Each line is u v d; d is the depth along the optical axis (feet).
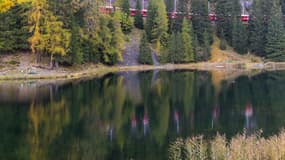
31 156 81.76
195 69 292.81
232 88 180.34
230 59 342.03
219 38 372.38
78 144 90.58
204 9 353.31
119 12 334.65
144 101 146.92
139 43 328.90
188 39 325.62
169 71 274.77
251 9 384.88
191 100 149.18
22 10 238.07
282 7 401.90
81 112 124.67
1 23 232.53
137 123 111.55
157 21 336.08
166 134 99.66
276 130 102.32
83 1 242.37
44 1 220.02
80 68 247.50
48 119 114.62
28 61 230.48
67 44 223.71
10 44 232.73
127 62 298.76
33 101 140.87
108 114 122.93
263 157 68.85
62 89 172.45
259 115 121.39
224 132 101.04
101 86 185.98
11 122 110.11
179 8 357.00
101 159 80.79
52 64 227.40
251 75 241.14
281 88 178.29
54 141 93.15
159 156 82.48
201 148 73.20
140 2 389.19
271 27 339.77
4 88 172.86
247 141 74.02
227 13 369.50
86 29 247.09
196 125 108.99
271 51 339.16
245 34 355.77
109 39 270.46
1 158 80.28
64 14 231.91
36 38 219.82
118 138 96.12
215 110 130.11
